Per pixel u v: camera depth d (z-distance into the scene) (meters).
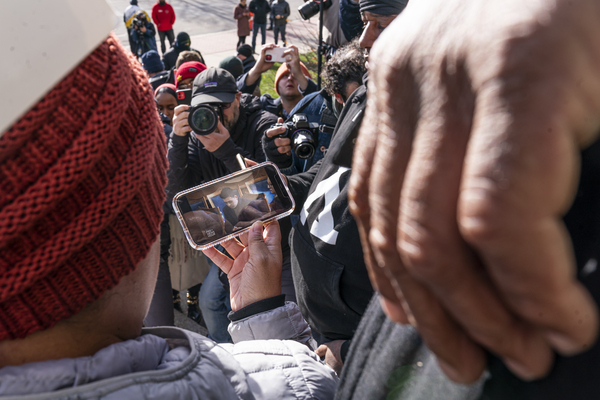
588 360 0.26
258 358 0.69
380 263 0.30
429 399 0.38
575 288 0.23
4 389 0.43
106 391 0.46
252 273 1.10
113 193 0.42
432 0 0.28
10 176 0.36
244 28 10.87
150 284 0.56
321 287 1.27
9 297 0.39
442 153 0.24
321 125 2.13
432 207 0.24
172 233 2.46
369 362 0.46
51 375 0.45
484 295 0.25
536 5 0.22
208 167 2.35
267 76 8.35
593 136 0.22
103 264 0.45
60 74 0.37
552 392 0.28
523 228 0.20
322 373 0.72
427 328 0.29
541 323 0.24
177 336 0.61
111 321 0.51
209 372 0.55
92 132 0.39
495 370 0.31
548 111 0.20
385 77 0.28
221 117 2.28
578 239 0.28
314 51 6.82
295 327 1.04
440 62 0.25
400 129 0.28
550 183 0.20
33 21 0.36
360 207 0.35
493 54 0.22
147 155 0.46
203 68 3.17
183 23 14.78
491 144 0.21
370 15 1.54
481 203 0.20
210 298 2.25
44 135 0.37
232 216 1.37
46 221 0.39
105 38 0.42
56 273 0.42
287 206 1.42
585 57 0.21
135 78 0.48
